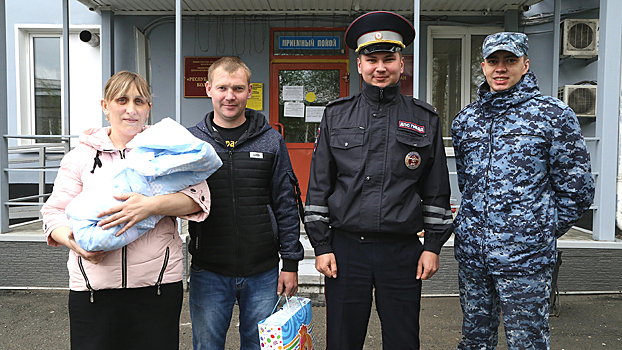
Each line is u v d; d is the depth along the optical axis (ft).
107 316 5.21
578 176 6.24
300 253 6.54
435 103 19.36
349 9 18.42
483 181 6.57
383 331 6.37
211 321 6.25
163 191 5.12
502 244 6.34
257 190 6.24
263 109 18.97
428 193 6.38
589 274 12.41
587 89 17.02
